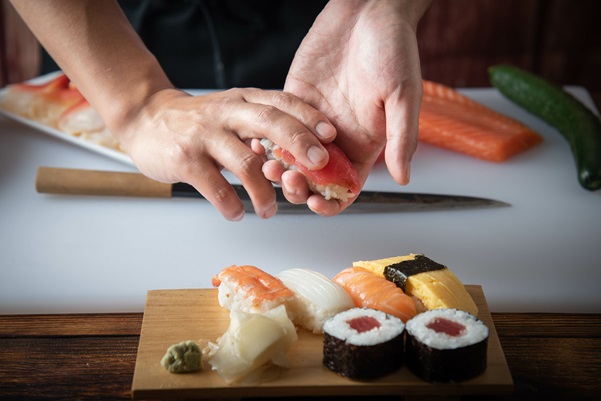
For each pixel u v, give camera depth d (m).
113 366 0.56
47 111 0.89
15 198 0.77
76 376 0.55
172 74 1.04
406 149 0.59
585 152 0.81
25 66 1.40
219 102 0.67
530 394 0.54
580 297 0.64
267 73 1.03
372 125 0.65
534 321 0.61
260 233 0.72
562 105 0.88
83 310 0.63
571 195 0.79
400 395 0.52
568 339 0.59
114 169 0.82
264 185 0.65
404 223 0.74
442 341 0.50
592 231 0.73
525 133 0.86
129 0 1.01
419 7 0.71
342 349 0.51
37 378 0.55
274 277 0.58
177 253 0.69
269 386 0.51
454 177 0.82
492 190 0.79
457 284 0.57
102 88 0.73
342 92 0.67
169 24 1.01
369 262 0.60
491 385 0.51
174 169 0.68
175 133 0.68
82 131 0.85
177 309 0.58
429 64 1.48
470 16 1.43
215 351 0.54
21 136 0.88
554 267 0.68
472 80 1.48
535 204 0.77
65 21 0.72
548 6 1.42
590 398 0.54
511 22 1.43
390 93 0.61
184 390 0.51
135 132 0.72
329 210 0.62
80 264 0.68
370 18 0.65
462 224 0.74
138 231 0.72
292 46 1.02
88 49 0.73
